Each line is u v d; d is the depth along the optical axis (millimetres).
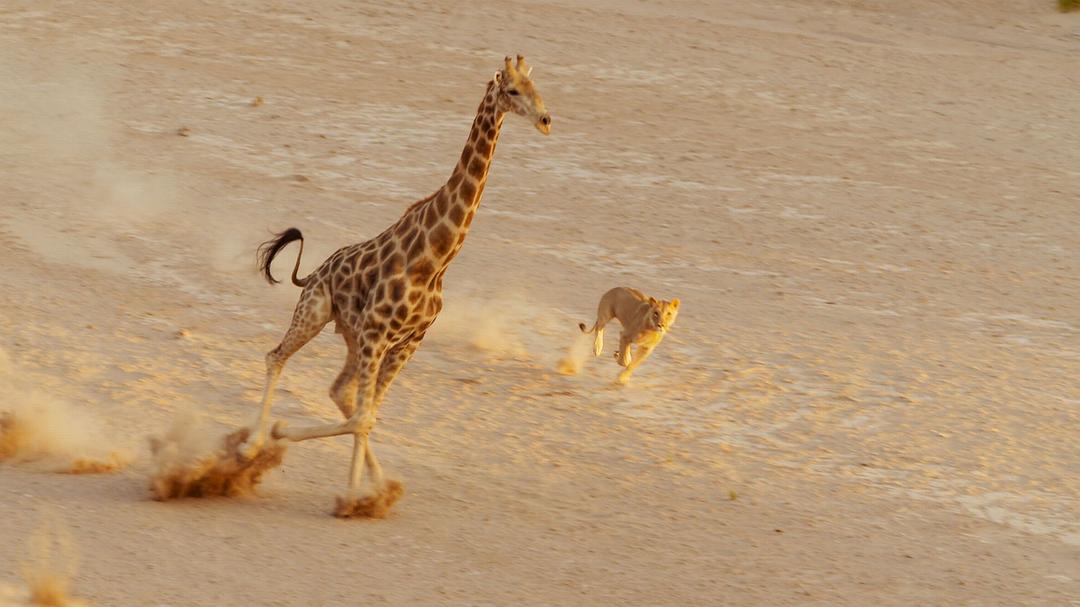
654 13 36812
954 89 31516
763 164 25656
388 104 27672
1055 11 39375
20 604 7605
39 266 17734
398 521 10352
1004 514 11891
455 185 10039
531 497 11406
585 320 17406
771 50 33781
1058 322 18469
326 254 19234
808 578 9742
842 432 13945
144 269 18094
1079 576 10344
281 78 28891
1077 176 26219
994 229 22812
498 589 8938
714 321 17516
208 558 8953
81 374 13867
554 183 23719
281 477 11359
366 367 10102
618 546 10203
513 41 33031
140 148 23797
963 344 17203
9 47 29328
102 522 9523
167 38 31234
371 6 35156
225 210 20906
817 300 18781
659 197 23375
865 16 38250
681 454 13016
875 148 27203
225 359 14867
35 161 22594
